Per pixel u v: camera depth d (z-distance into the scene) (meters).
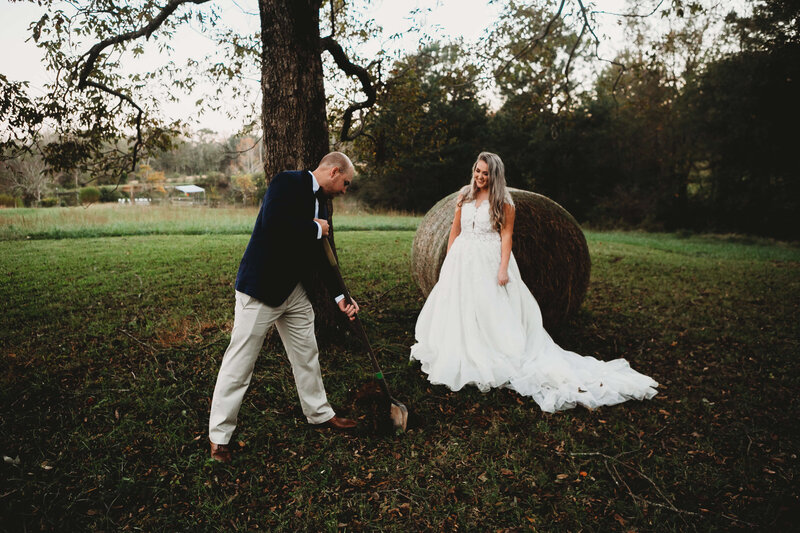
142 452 2.71
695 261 10.29
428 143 7.38
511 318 3.69
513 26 7.23
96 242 10.06
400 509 2.34
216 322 4.73
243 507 2.32
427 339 3.96
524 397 3.48
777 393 3.64
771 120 18.11
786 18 17.09
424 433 2.98
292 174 2.62
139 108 5.77
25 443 2.74
